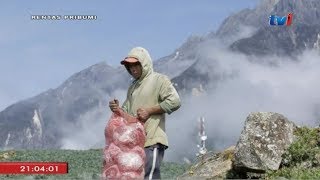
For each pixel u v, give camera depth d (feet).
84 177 68.08
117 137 31.04
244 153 49.16
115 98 31.76
